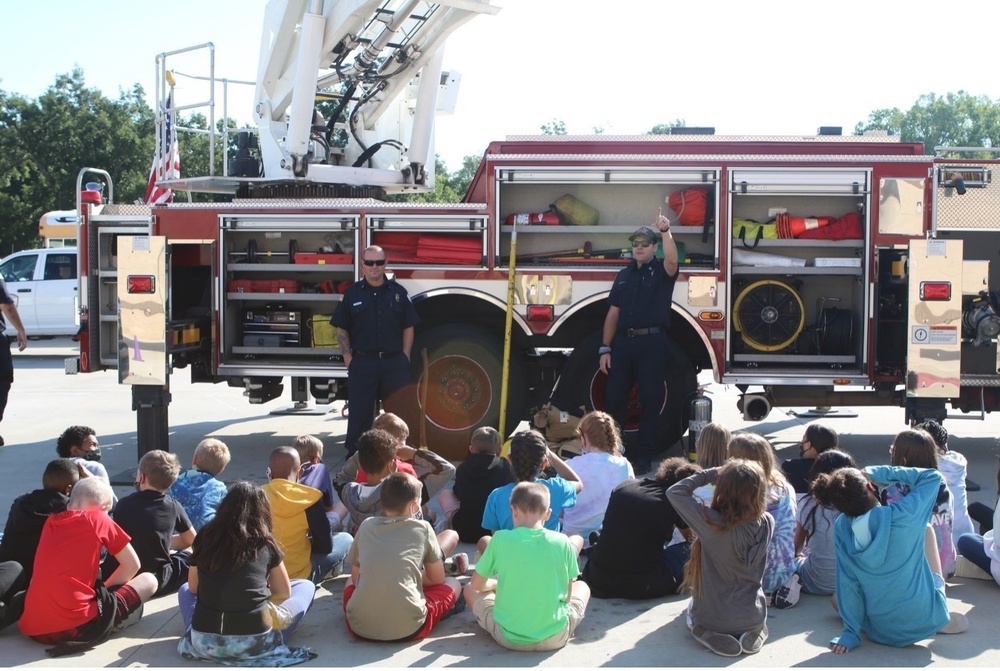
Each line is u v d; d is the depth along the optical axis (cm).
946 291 704
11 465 817
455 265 787
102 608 423
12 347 1916
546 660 407
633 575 476
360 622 423
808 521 489
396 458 536
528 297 783
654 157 770
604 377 804
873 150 778
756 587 416
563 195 805
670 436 793
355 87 920
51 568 417
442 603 442
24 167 4478
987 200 820
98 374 1518
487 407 805
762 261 779
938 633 436
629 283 748
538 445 500
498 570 419
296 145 861
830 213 805
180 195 1777
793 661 405
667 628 444
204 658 404
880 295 766
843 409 1155
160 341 736
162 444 748
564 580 420
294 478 492
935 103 8719
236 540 403
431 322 836
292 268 805
